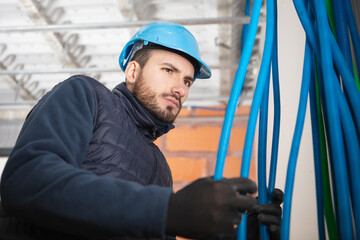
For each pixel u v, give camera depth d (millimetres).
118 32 2785
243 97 3398
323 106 588
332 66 521
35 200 421
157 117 806
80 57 3125
